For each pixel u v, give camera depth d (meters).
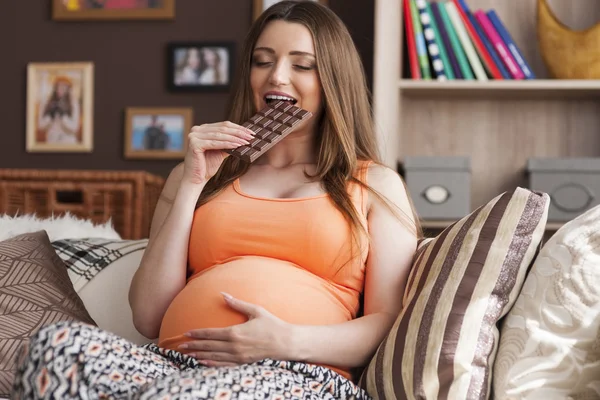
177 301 1.74
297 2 2.00
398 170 3.57
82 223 2.41
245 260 1.75
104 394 1.30
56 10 4.17
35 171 3.50
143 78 4.14
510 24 3.63
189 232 1.85
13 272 1.92
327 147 1.89
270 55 1.93
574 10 3.64
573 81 3.38
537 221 1.57
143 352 1.40
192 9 4.12
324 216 1.78
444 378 1.45
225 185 1.90
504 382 1.41
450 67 3.45
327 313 1.71
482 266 1.53
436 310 1.51
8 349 1.78
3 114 4.22
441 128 3.67
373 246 1.81
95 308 2.04
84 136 4.16
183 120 4.11
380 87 3.41
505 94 3.58
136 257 2.13
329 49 1.93
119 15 4.13
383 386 1.54
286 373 1.41
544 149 3.64
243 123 1.95
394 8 3.41
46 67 4.19
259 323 1.59
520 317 1.46
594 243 1.44
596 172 3.32
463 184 3.35
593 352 1.38
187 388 1.25
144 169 4.14
